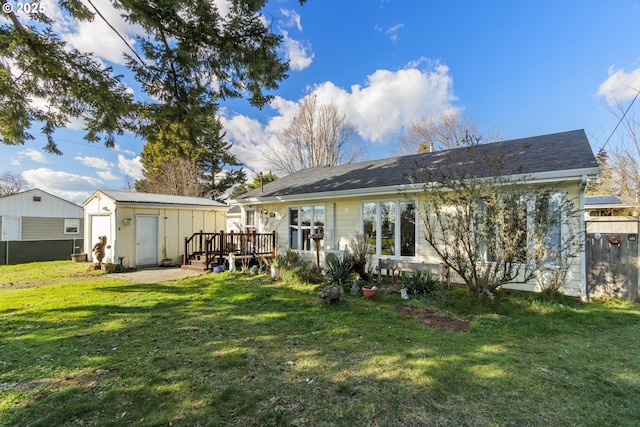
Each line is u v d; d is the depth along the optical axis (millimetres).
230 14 5973
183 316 5504
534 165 6586
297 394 2848
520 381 3043
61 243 16391
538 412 2537
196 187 24922
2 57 5793
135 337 4426
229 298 6859
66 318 5391
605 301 5945
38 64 5988
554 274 6270
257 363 3521
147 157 27250
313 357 3676
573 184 6184
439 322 5039
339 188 9500
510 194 5531
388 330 4641
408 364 3432
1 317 5449
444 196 6258
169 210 13969
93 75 6316
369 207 9188
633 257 5941
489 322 4918
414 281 6797
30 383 3074
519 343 4070
